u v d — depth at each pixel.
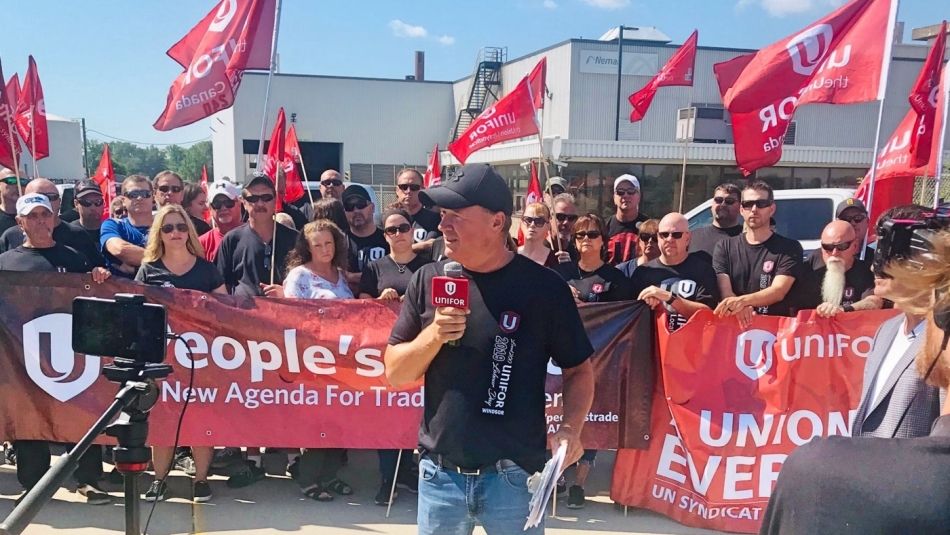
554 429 4.23
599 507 4.41
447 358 2.35
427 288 2.48
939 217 1.41
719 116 30.19
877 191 7.28
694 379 4.12
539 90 6.95
